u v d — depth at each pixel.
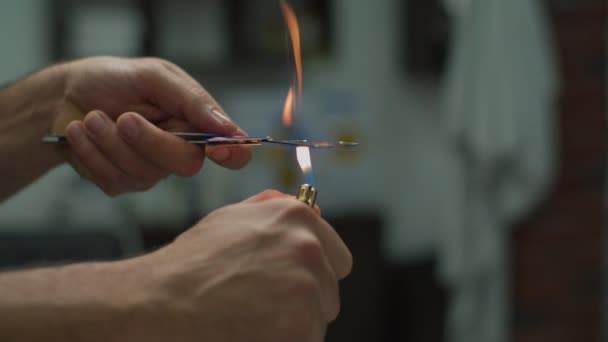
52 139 0.72
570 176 1.89
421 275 2.07
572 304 1.96
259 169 1.98
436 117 2.24
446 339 1.96
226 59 1.96
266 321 0.38
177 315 0.37
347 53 2.17
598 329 1.98
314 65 2.13
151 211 1.83
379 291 2.02
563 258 1.93
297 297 0.38
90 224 1.83
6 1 1.85
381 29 2.20
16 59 1.87
